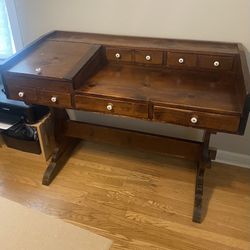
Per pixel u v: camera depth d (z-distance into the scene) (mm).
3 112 2037
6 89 1568
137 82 1466
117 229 1571
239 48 1498
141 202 1734
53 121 1940
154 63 1591
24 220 1630
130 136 1885
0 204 1734
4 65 1492
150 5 1652
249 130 1847
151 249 1469
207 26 1614
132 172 1967
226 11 1539
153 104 1295
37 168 2029
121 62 1656
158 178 1912
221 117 1217
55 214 1664
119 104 1354
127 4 1693
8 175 1970
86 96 1396
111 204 1725
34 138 2064
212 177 1911
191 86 1408
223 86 1401
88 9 1792
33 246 1490
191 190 1814
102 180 1905
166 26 1690
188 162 2029
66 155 2078
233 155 1982
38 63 1532
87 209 1694
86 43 1696
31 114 1930
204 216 1635
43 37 1782
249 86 1143
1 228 1588
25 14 1959
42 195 1798
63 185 1869
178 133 2012
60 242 1506
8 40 2199
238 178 1901
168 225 1590
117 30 1808
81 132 2000
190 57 1511
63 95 1448
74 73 1398
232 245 1482
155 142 1838
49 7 1873
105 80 1495
